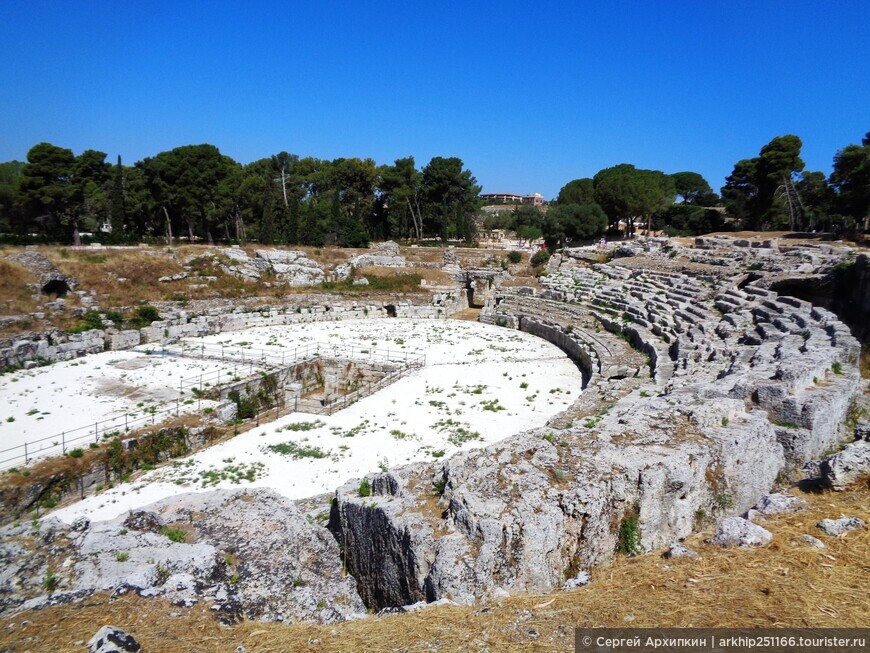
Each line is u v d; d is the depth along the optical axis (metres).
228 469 21.95
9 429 24.36
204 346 40.44
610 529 10.36
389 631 8.13
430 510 10.79
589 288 55.50
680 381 21.41
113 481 22.12
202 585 9.12
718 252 55.19
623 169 111.25
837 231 64.44
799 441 14.03
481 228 129.62
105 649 7.16
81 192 66.94
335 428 26.12
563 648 7.20
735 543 9.55
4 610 8.30
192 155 76.00
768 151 74.12
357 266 65.75
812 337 23.17
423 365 37.25
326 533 12.55
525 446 11.91
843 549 8.92
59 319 40.12
